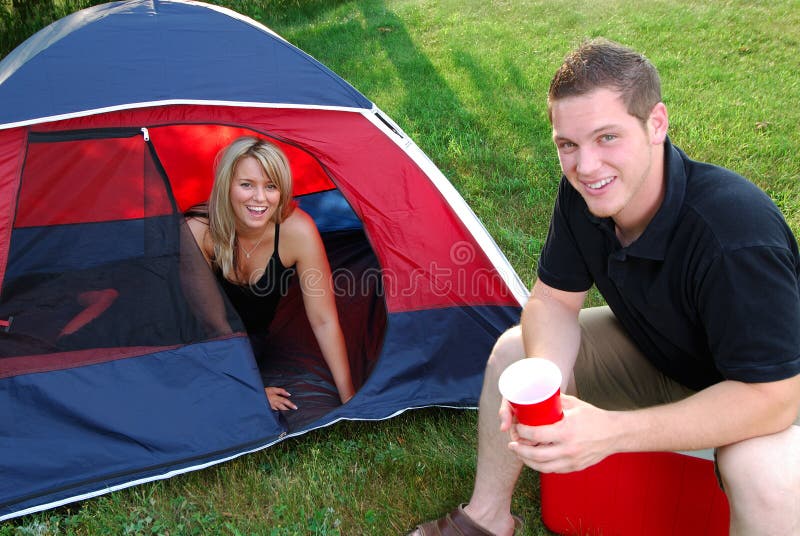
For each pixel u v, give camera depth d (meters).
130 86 2.06
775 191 3.31
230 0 7.19
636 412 1.33
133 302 2.07
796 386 1.27
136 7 2.20
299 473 2.08
